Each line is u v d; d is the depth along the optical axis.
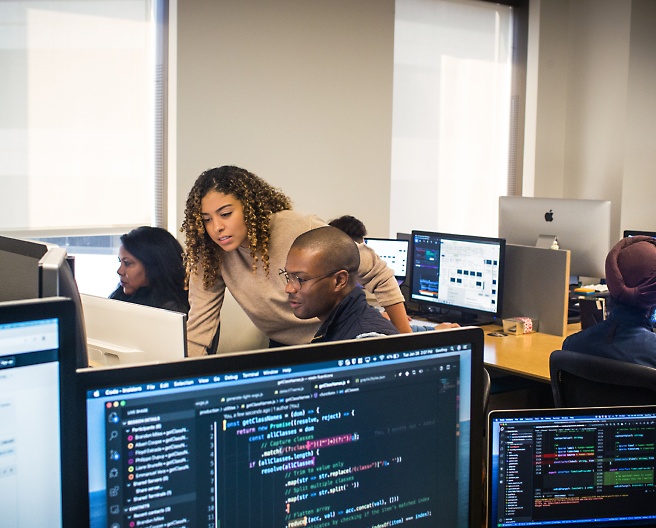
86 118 4.23
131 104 4.37
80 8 4.15
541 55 6.23
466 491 1.24
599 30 6.20
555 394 2.55
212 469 1.04
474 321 4.07
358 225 4.08
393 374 1.15
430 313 4.24
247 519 1.07
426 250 4.18
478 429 1.23
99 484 0.97
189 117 4.41
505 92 6.21
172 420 1.01
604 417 1.37
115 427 0.98
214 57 4.47
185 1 4.33
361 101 5.16
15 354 0.91
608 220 4.20
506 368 3.18
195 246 2.46
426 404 1.19
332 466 1.12
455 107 5.90
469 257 3.94
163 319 1.70
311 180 4.96
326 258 1.58
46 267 1.21
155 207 4.53
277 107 4.76
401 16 5.50
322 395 1.10
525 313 3.88
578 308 4.23
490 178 6.18
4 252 1.47
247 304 2.55
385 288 2.89
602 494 1.38
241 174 2.40
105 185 4.32
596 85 6.24
